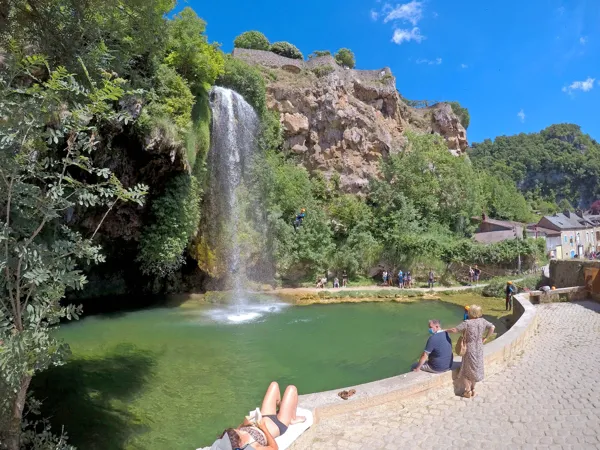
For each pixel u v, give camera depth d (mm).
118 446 6891
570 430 5105
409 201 35875
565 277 22672
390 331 15906
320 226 30188
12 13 8023
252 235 26656
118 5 9688
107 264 23453
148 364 11398
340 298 23906
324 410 5383
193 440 7145
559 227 54719
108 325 16547
